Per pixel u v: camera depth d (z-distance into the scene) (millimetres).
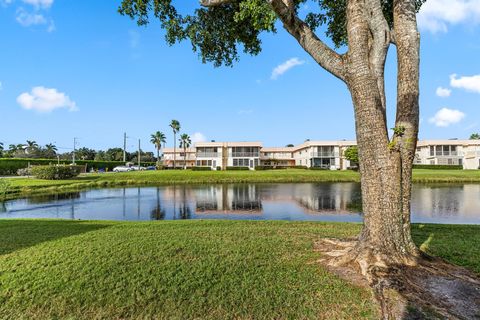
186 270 3699
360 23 3658
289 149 59219
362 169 3803
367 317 2611
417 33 3770
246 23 6203
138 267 3811
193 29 6309
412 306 2686
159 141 61438
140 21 6094
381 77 3986
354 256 3684
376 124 3637
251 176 29875
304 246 4629
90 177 29344
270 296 3033
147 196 17688
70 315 2902
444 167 41906
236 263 3904
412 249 3732
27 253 4441
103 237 5375
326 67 4035
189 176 29266
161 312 2879
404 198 3764
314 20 6234
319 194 17891
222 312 2834
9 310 3000
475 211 11711
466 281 3180
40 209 12945
